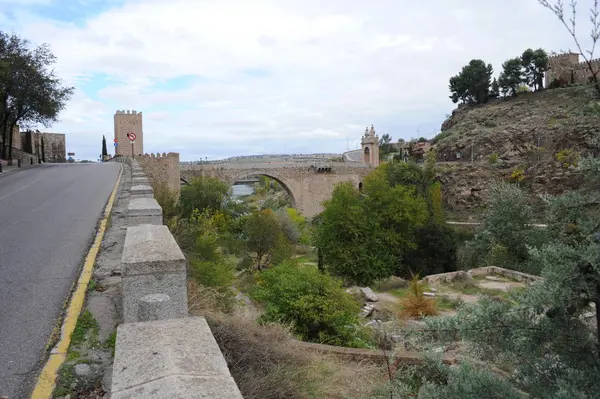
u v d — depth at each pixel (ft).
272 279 56.44
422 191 185.16
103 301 18.74
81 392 12.34
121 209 42.93
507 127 236.84
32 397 11.94
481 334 16.56
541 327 15.78
